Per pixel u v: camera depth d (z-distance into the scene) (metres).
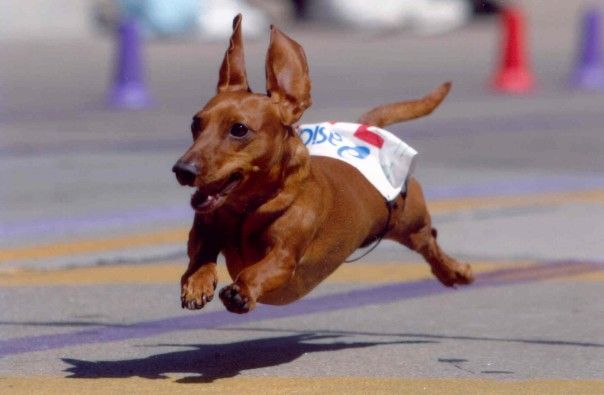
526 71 33.31
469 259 13.65
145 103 29.16
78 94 31.61
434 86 33.16
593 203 17.33
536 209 16.81
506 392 8.38
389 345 9.91
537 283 12.45
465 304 11.52
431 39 50.75
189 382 8.62
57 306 11.41
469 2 56.91
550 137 24.30
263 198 8.18
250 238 8.30
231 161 7.95
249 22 49.59
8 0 52.34
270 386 8.53
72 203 17.25
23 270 13.11
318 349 9.77
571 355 9.55
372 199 9.20
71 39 50.75
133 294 11.97
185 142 23.23
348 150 9.33
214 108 8.02
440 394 8.33
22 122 26.08
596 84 33.44
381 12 55.44
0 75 36.66
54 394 8.28
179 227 15.69
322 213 8.48
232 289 7.93
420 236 9.95
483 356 9.52
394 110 10.20
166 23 49.25
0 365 9.17
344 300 11.73
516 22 32.75
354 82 34.16
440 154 22.06
